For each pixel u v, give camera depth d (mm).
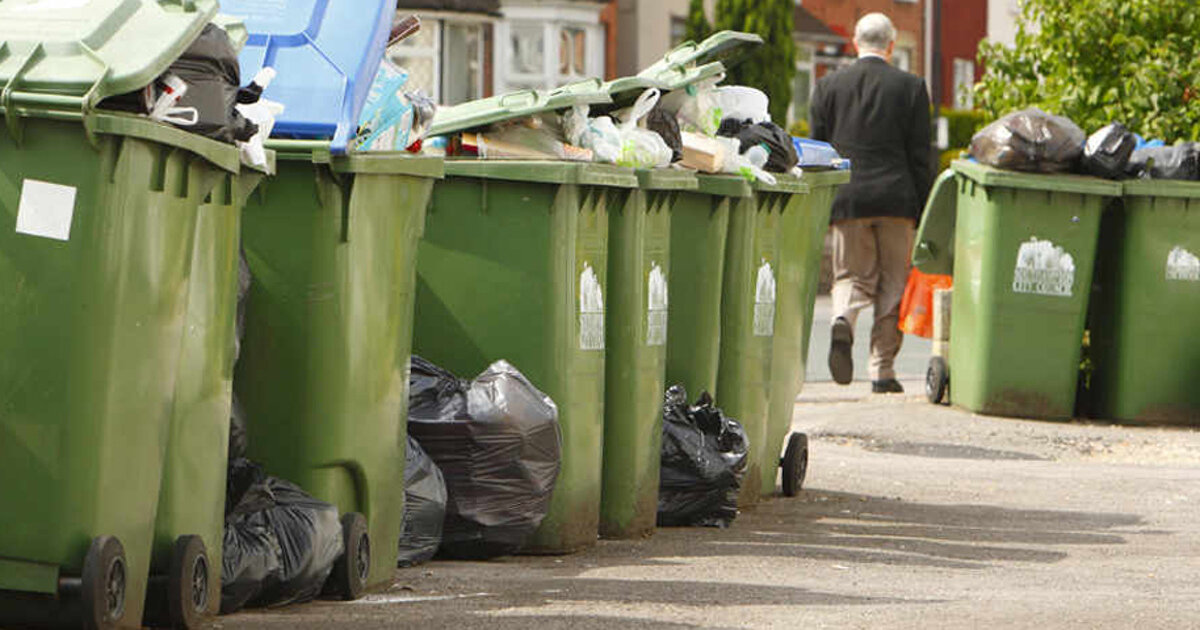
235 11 14828
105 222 11305
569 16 88875
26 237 11320
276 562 13305
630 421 17703
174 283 11922
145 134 11375
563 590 14680
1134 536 18812
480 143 16891
